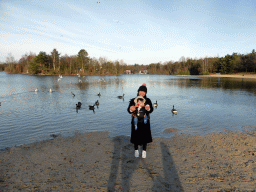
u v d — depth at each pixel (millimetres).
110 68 124250
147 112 4691
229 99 18578
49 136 7348
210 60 126062
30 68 103500
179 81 55625
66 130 8219
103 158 4891
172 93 24906
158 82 50906
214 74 107812
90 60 118438
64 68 109062
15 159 4855
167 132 7656
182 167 4316
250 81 52219
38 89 30609
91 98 20391
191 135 7070
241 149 5430
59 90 29359
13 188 3434
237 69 99625
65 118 10711
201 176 3869
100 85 40656
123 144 6059
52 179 3781
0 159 4867
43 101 17969
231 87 33688
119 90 30047
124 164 4512
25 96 21891
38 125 9156
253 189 3355
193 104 15672
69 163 4582
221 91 26969
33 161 4719
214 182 3619
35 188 3436
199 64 122250
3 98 20047
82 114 11859
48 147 5789
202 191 3311
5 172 4109
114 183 3617
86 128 8523
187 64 138000
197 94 23453
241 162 4539
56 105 15617
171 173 4031
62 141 6422
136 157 4938
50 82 48062
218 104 15492
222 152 5223
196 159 4777
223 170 4129
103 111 12898
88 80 59469
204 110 12867
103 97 21297
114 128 8492
